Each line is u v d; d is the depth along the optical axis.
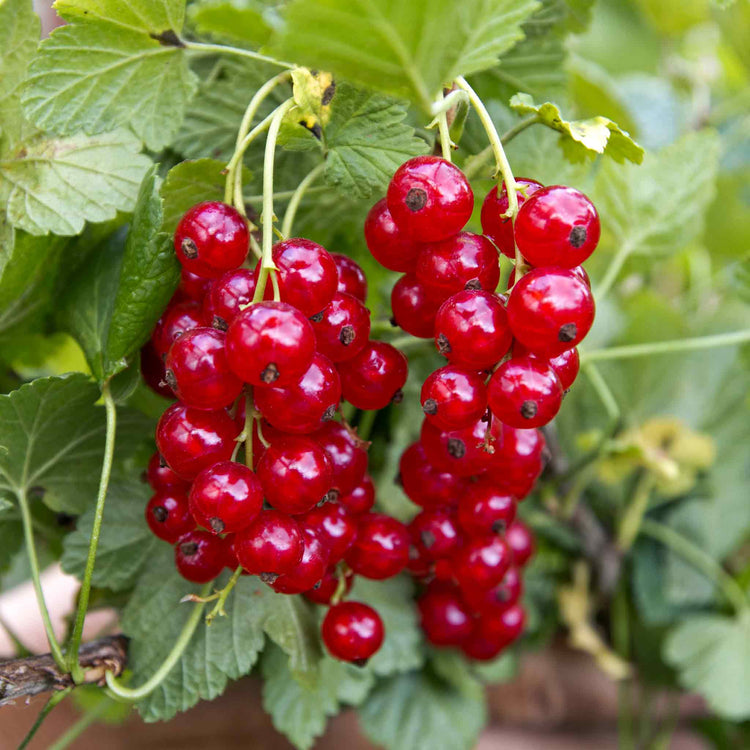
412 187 0.22
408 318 0.24
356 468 0.24
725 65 0.44
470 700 0.32
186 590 0.26
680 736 0.43
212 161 0.24
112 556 0.26
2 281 0.25
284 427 0.23
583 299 0.22
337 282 0.23
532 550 0.28
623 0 0.45
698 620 0.35
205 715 0.37
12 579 0.32
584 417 0.36
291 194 0.25
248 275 0.23
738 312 0.36
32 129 0.25
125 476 0.26
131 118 0.25
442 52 0.22
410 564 0.26
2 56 0.25
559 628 0.41
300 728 0.28
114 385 0.25
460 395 0.22
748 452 0.37
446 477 0.25
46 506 0.27
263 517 0.23
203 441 0.23
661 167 0.30
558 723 0.41
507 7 0.22
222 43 0.27
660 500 0.37
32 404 0.24
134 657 0.25
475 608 0.27
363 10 0.21
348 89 0.24
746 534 0.38
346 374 0.24
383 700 0.31
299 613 0.26
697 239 0.40
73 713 0.39
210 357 0.22
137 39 0.25
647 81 0.45
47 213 0.25
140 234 0.24
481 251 0.23
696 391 0.36
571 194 0.22
